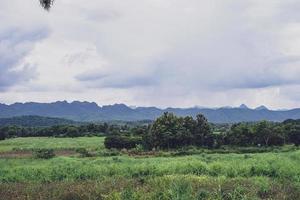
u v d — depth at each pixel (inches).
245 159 1877.5
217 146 3848.4
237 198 810.2
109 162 2026.3
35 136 6067.9
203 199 791.1
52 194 923.4
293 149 3390.7
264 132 3821.4
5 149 3833.7
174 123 3912.4
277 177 1296.8
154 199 803.4
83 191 928.9
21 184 1222.3
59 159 2303.2
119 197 809.5
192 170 1467.8
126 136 4065.0
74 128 5885.8
